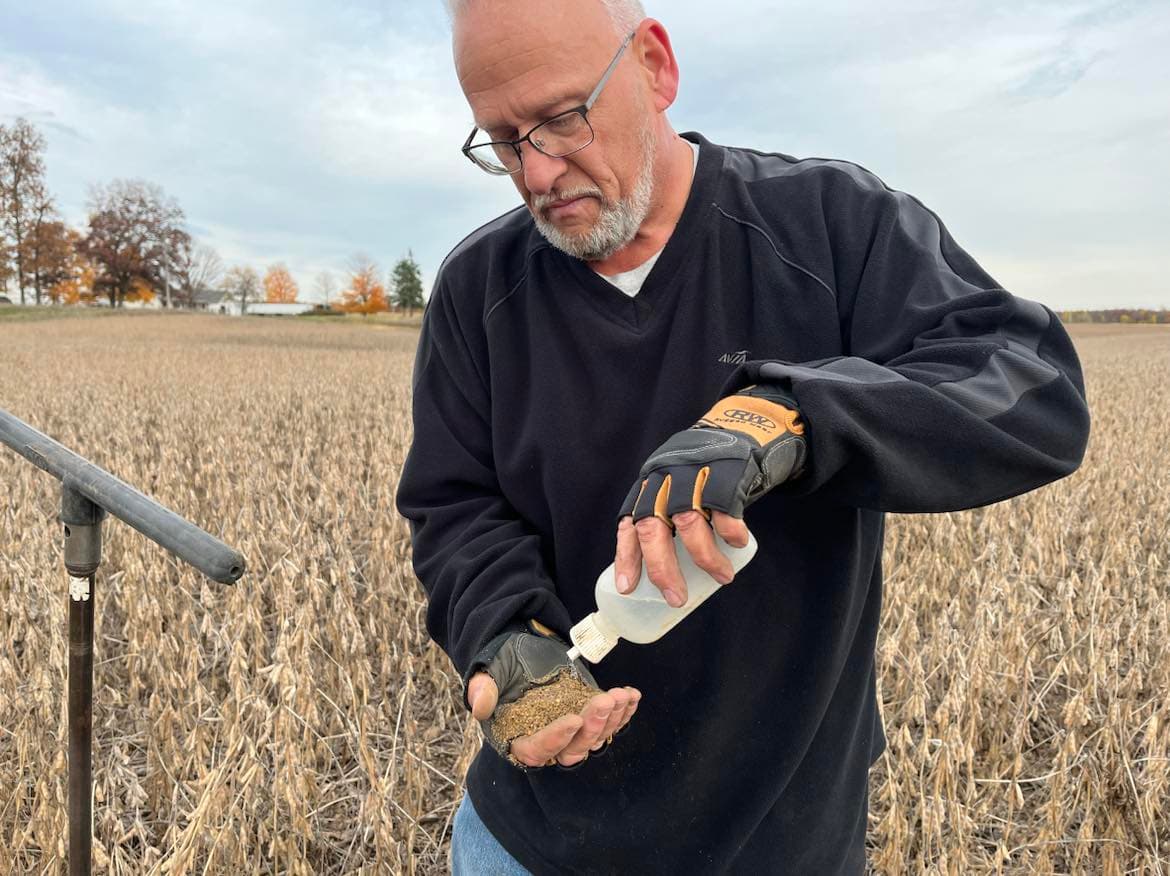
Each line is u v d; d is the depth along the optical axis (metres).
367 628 4.83
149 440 12.19
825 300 1.41
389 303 101.81
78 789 1.27
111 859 2.75
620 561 0.97
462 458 1.69
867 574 1.54
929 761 3.35
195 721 3.42
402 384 20.81
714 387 1.45
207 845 2.86
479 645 1.32
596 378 1.50
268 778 3.37
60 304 83.69
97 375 23.39
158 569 5.14
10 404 16.09
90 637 1.26
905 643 4.06
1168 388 20.66
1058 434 1.10
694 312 1.46
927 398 1.00
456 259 1.71
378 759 3.69
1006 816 3.36
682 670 1.48
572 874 1.60
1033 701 3.77
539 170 1.29
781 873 1.56
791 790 1.55
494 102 1.28
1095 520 6.66
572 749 1.18
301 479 8.50
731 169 1.49
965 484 1.05
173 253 91.19
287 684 3.05
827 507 1.43
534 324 1.56
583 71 1.25
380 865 2.90
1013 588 4.49
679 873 1.56
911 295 1.32
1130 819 2.97
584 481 1.52
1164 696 3.64
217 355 33.38
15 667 4.14
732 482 0.88
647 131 1.35
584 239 1.37
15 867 3.10
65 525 1.24
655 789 1.54
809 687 1.46
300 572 4.96
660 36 1.39
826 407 0.94
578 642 1.14
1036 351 1.20
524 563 1.49
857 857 1.69
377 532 5.86
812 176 1.50
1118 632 4.20
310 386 19.98
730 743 1.50
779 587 1.44
